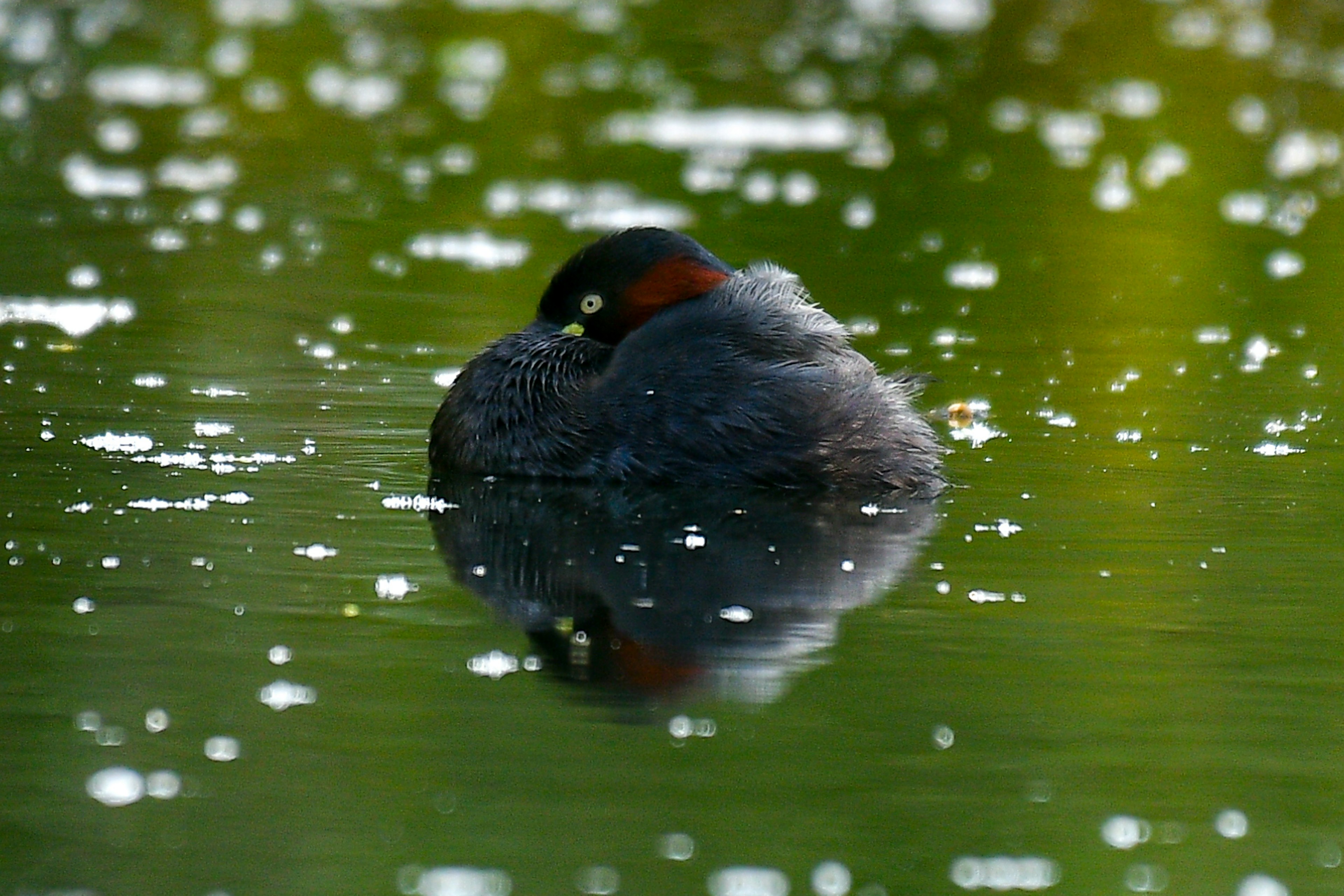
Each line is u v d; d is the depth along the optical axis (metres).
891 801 7.38
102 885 6.58
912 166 25.08
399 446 12.82
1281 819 7.27
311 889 6.58
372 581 9.91
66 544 10.32
